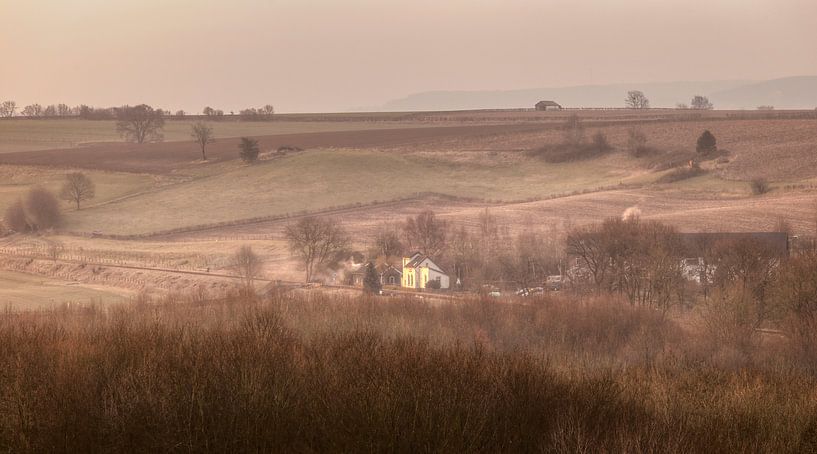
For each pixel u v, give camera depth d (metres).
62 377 19.03
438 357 20.52
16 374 19.20
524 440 17.05
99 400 17.91
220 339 21.62
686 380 29.70
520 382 19.66
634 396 22.70
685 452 17.19
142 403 17.00
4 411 17.08
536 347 55.94
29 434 16.03
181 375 18.36
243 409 16.83
